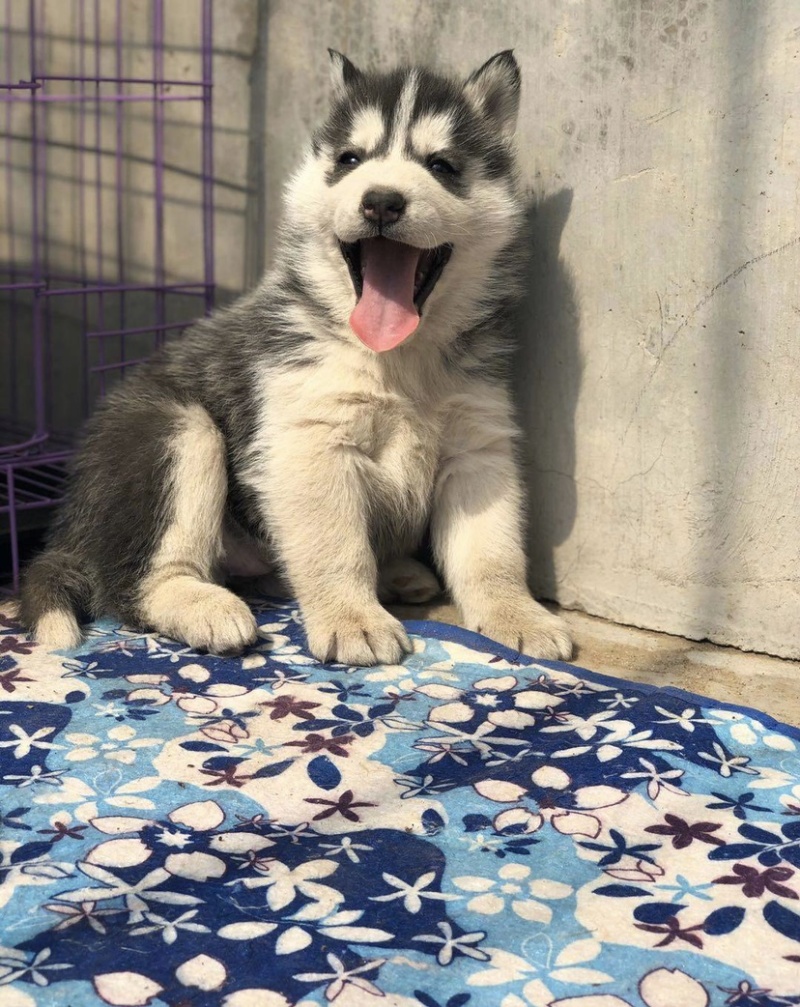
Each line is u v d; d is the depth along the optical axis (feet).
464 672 2.00
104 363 3.12
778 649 2.13
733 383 2.08
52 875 1.37
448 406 2.29
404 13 2.48
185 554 2.28
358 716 1.83
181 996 1.16
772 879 1.37
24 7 3.13
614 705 1.86
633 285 2.18
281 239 2.33
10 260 3.33
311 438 2.20
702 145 2.03
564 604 2.44
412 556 2.58
